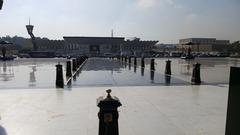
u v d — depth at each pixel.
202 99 8.14
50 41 105.12
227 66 27.97
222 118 5.95
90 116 6.10
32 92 9.53
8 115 6.20
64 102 7.66
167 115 6.19
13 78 14.91
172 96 8.65
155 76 15.95
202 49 122.62
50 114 6.29
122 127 5.29
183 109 6.79
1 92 9.53
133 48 105.88
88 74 17.36
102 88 10.55
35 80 13.84
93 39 96.06
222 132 4.98
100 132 3.56
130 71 20.09
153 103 7.51
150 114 6.28
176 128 5.23
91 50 96.31
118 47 98.00
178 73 18.38
